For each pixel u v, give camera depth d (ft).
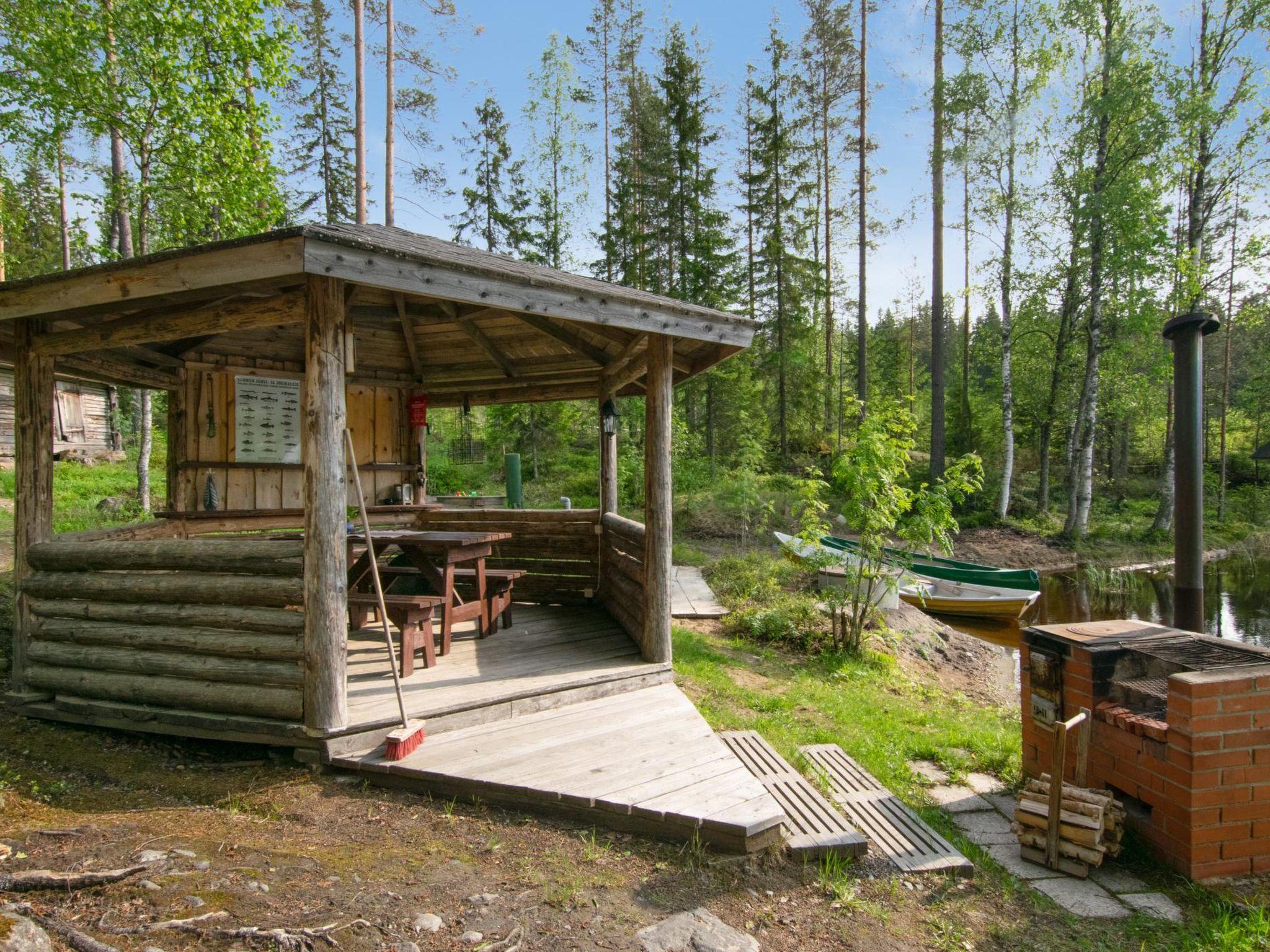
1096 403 61.57
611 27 82.74
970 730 16.76
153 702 13.17
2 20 29.07
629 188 81.82
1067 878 9.77
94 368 17.15
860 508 23.44
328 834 9.87
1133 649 11.21
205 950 6.86
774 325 80.53
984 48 59.98
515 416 69.62
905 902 9.00
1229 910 8.87
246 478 22.07
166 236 35.01
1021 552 57.47
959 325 153.28
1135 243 54.54
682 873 9.16
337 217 76.54
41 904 7.36
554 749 12.19
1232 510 77.05
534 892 8.52
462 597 23.93
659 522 16.55
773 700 17.80
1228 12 53.83
